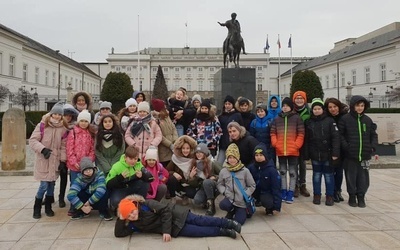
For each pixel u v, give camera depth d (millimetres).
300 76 27188
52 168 4820
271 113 6094
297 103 5961
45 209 4934
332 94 48906
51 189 4910
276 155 6012
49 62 44781
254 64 65375
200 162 5188
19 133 8453
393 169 8852
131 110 5906
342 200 5723
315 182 5559
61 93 48656
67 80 51312
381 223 4566
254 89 12539
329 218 4785
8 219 4746
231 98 6207
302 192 6109
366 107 5461
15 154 8375
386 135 10922
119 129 5168
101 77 70125
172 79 66625
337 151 5324
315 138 5492
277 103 6102
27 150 12938
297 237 4059
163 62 66562
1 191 6434
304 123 5785
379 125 10984
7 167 8344
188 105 6785
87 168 4582
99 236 4094
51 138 4848
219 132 5973
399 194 6164
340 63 46750
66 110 5430
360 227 4406
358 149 5352
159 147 5672
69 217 4836
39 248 3744
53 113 4902
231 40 14336
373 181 7309
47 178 4773
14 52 35062
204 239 3994
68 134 5000
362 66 41688
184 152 5246
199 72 66750
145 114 5359
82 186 4672
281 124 5684
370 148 5402
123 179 4621
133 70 65875
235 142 5430
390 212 5074
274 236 4094
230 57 14445
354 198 5426
